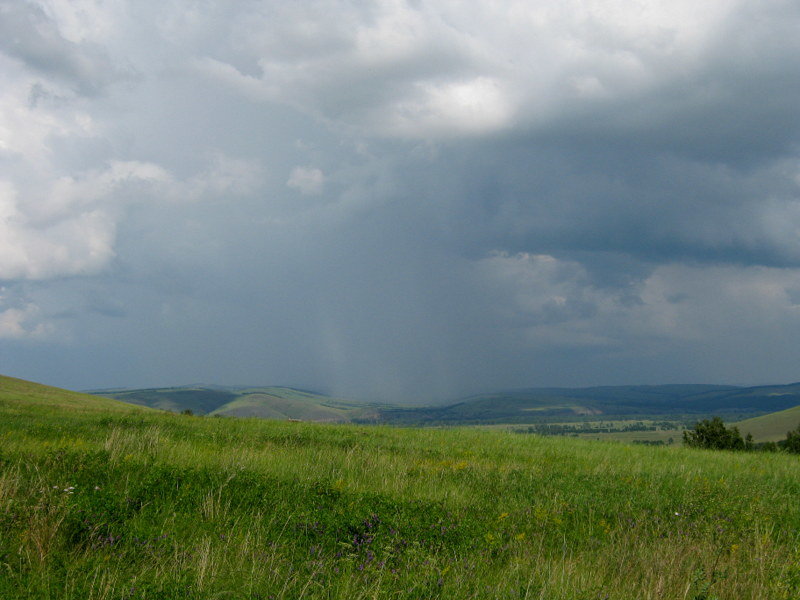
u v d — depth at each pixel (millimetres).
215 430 20844
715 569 6734
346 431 24797
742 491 13297
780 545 8180
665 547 7613
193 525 7359
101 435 16656
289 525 7672
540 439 27078
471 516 9102
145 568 5797
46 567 5621
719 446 31203
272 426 24719
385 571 6195
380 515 8383
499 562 7109
